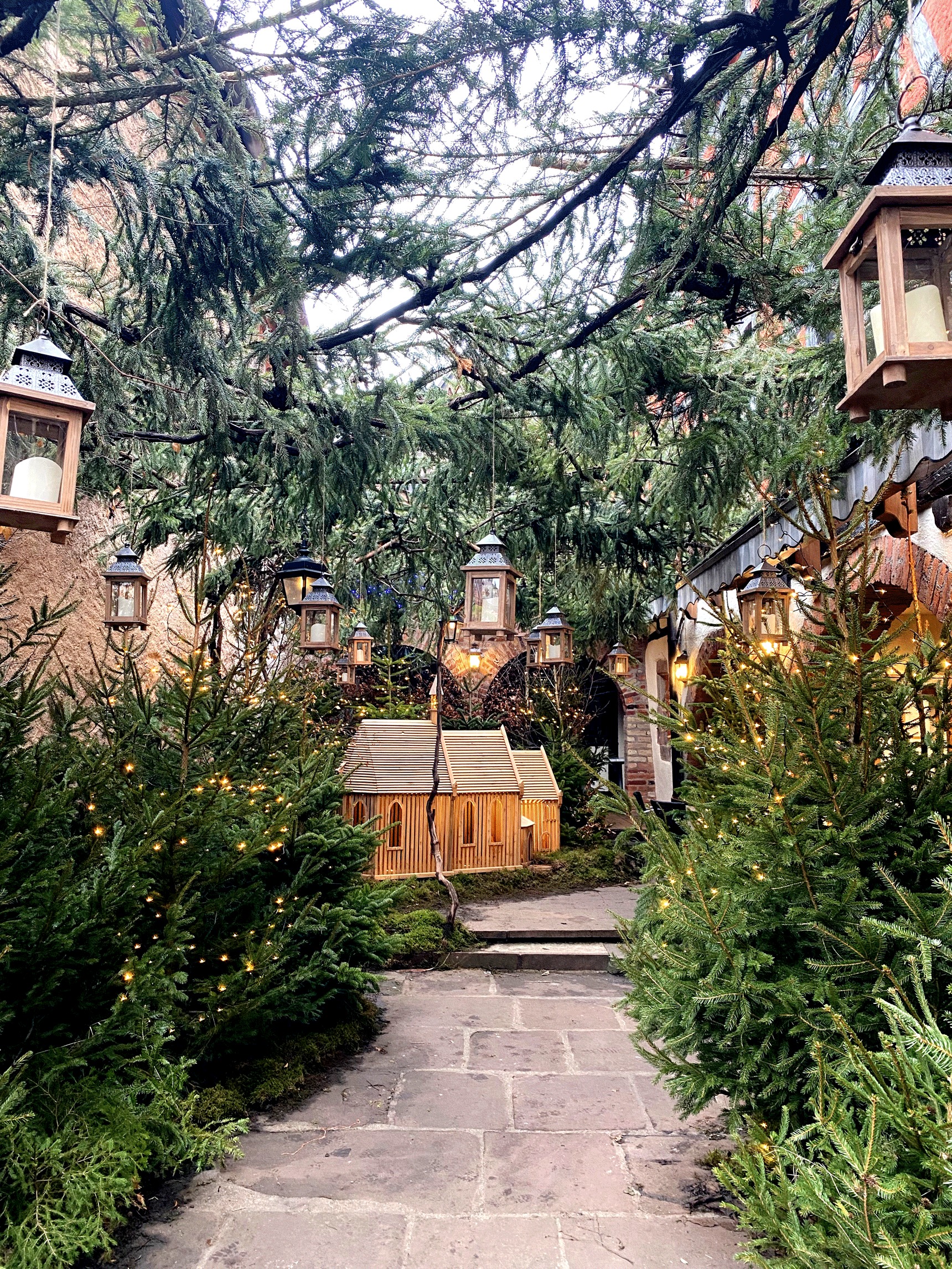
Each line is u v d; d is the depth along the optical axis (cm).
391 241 365
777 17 278
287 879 419
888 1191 134
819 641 256
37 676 302
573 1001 509
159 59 306
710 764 304
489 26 264
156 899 322
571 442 632
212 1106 326
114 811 337
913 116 191
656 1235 252
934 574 408
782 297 405
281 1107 349
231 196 325
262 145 400
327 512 588
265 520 723
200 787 333
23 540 555
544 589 1110
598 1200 273
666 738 1247
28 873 277
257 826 373
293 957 395
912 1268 126
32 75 429
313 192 341
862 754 239
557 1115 341
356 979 404
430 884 721
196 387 392
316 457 461
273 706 464
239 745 444
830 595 261
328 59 281
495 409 544
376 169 329
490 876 774
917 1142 143
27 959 252
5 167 326
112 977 273
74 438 275
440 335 466
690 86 302
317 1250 244
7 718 289
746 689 285
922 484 414
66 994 275
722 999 238
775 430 460
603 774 1114
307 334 400
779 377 459
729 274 416
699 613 975
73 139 332
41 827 274
